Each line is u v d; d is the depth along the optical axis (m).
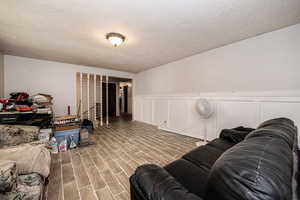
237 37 2.30
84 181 1.56
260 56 2.21
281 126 1.00
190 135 3.32
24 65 3.46
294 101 1.90
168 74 4.02
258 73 2.23
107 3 1.46
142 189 0.73
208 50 2.92
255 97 2.26
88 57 3.48
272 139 0.67
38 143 1.54
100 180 1.58
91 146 2.65
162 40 2.43
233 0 1.41
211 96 2.89
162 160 2.06
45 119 2.59
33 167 1.17
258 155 0.50
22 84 3.44
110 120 5.74
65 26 1.96
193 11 1.60
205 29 2.04
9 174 0.83
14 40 2.45
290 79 1.93
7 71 3.24
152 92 4.69
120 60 3.76
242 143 0.67
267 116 2.13
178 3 1.46
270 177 0.42
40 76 3.68
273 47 2.07
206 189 0.54
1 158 1.11
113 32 2.13
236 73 2.49
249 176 0.43
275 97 2.06
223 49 2.68
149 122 4.83
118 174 1.70
